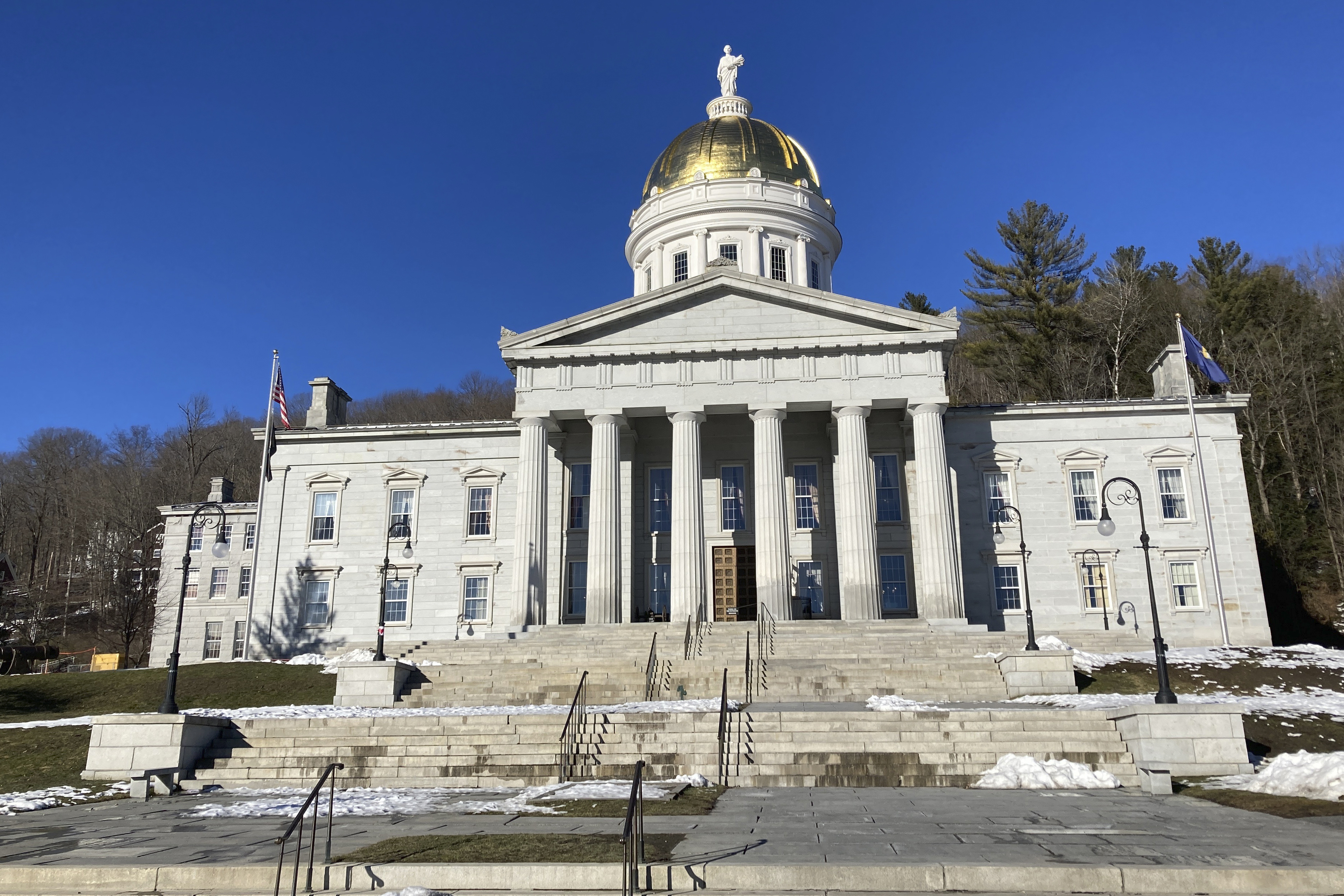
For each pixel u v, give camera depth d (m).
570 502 51.09
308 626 52.28
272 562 53.22
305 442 54.59
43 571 95.12
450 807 18.94
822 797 19.58
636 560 49.81
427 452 53.88
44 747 27.81
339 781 23.16
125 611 71.19
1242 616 47.56
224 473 107.62
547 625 44.81
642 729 25.12
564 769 22.67
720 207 63.78
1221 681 34.03
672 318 47.00
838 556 48.69
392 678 32.97
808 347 45.69
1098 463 49.88
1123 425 50.25
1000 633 38.47
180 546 69.81
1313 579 64.06
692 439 45.47
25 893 13.31
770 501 44.44
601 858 13.24
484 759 23.84
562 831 15.78
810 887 12.31
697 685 32.75
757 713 25.28
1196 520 48.66
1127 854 13.29
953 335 45.12
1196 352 51.72
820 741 23.53
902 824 16.03
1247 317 73.56
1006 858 13.05
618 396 46.28
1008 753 22.83
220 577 68.75
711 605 49.00
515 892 12.52
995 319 81.94
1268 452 68.62
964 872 12.28
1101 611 48.28
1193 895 11.93
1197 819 16.53
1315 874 11.98
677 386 46.09
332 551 53.12
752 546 49.53
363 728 25.56
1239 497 48.88
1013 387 82.06
